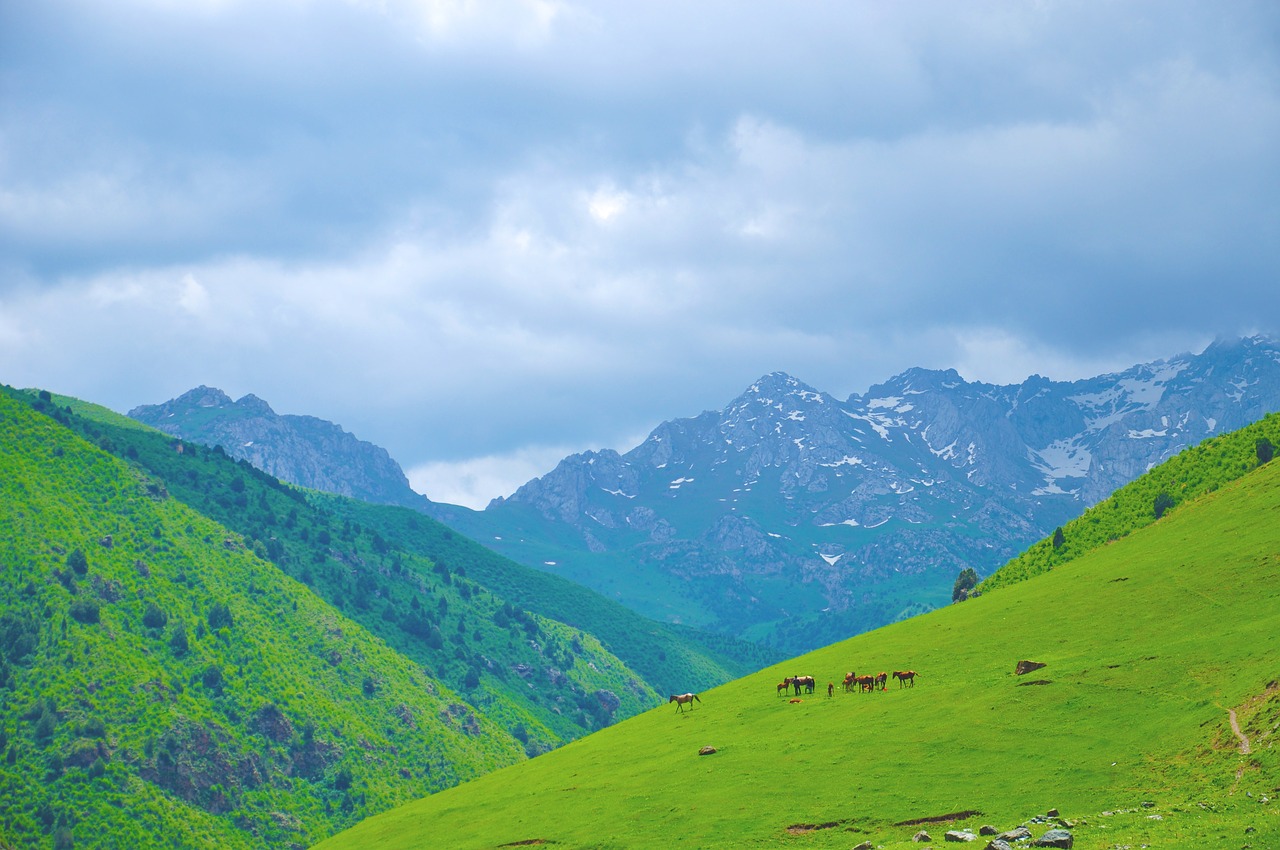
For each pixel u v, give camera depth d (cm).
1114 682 8225
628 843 7462
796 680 10900
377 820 10619
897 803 7106
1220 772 6272
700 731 10325
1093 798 6519
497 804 9556
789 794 7688
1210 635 8744
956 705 8775
